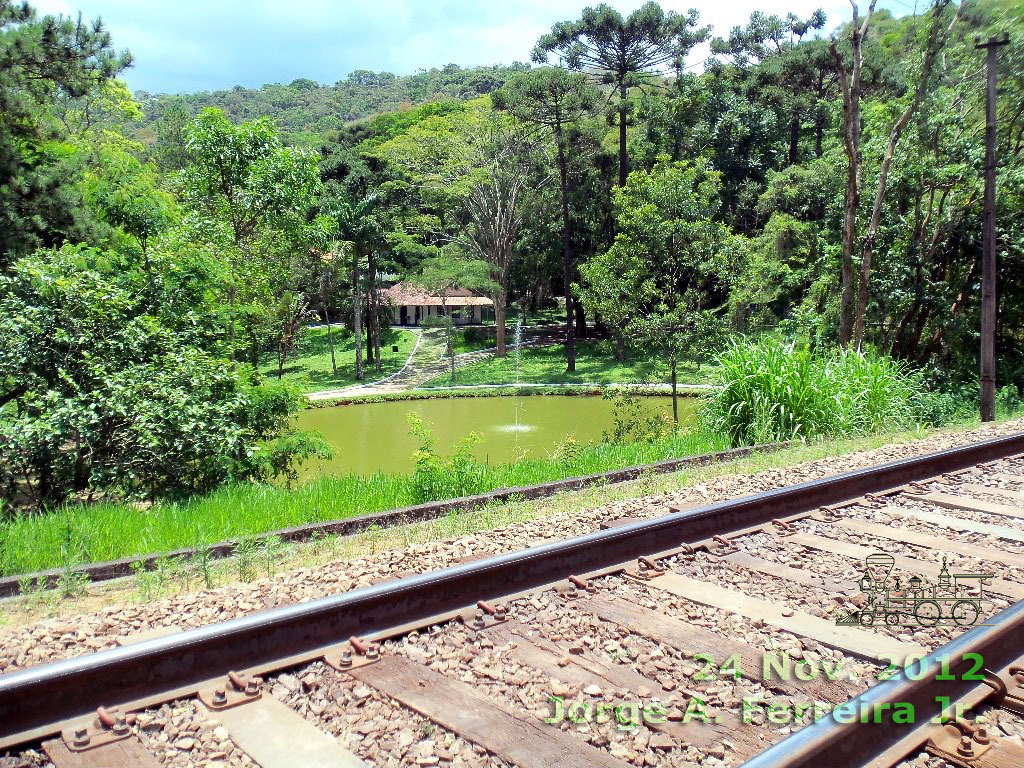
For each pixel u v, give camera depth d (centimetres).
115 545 669
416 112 7806
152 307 1266
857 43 2048
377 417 3734
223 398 1160
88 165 1848
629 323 2528
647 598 466
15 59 1555
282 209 1939
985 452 916
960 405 1906
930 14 2116
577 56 5125
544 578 483
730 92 5891
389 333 7100
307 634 383
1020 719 324
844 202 2550
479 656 387
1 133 1591
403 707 336
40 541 669
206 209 1936
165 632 425
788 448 1150
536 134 5591
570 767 291
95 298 1073
